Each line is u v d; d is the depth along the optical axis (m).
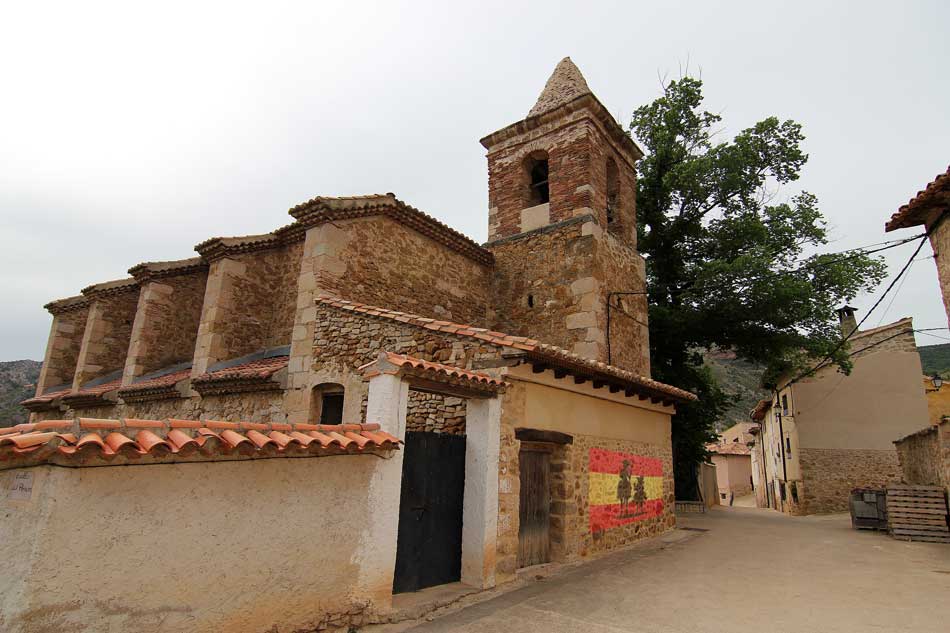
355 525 5.12
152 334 13.66
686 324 17.38
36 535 3.23
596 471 9.22
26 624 3.10
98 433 3.64
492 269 14.27
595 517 8.98
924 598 6.36
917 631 5.16
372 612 5.12
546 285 13.12
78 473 3.44
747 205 18.83
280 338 12.26
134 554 3.62
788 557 9.05
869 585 7.02
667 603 6.10
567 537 8.13
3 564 3.26
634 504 10.42
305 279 10.32
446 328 8.04
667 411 12.28
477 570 6.48
